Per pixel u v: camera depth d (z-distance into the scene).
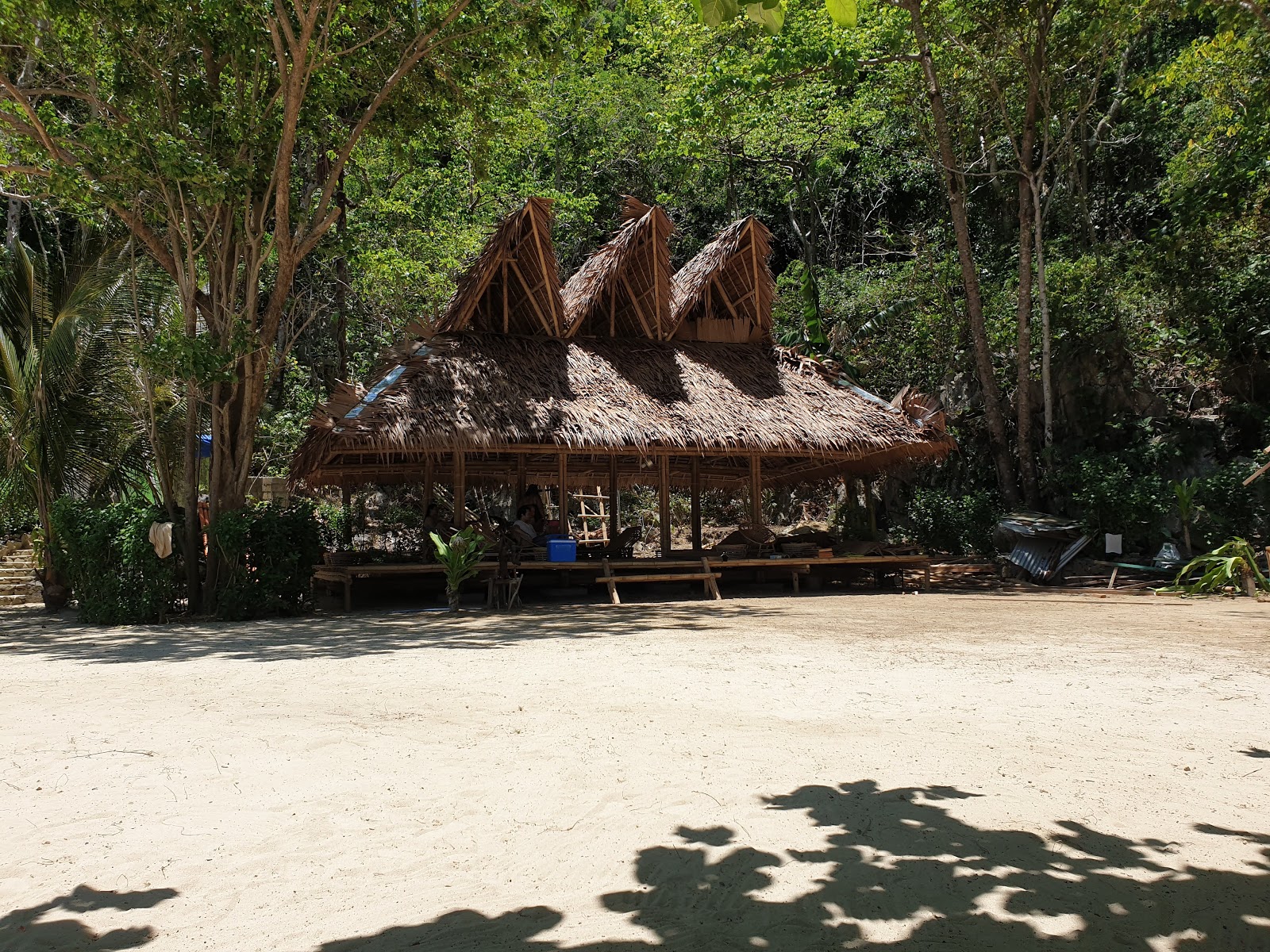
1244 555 14.45
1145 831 3.89
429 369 15.19
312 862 3.62
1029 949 2.96
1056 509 20.97
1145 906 3.25
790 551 16.42
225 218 14.33
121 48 13.08
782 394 17.42
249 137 13.64
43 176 13.93
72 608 15.69
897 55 20.59
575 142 30.02
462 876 3.51
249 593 13.00
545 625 11.05
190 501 13.73
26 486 16.31
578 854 3.68
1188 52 17.86
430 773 4.60
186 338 12.92
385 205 23.45
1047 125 20.28
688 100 20.39
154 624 12.51
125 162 12.47
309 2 13.30
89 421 15.84
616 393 16.11
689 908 3.24
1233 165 18.61
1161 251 20.75
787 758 4.83
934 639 9.35
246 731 5.38
